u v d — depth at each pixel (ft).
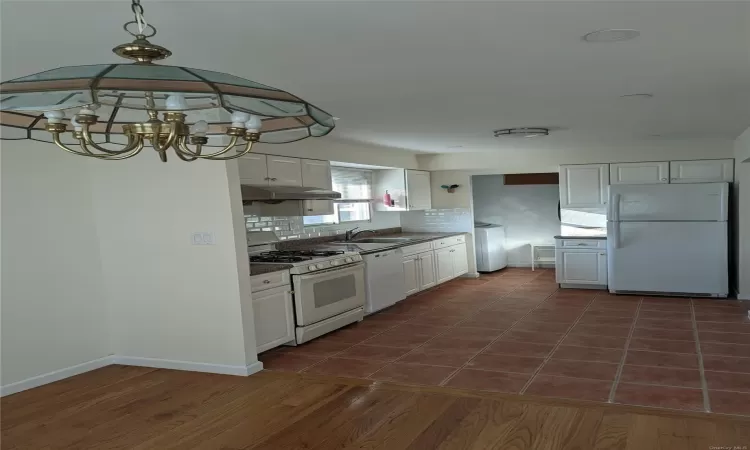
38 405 11.18
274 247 18.17
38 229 12.55
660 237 19.62
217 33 6.57
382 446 8.68
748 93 11.18
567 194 22.70
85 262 13.38
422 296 21.75
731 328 15.07
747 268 18.74
